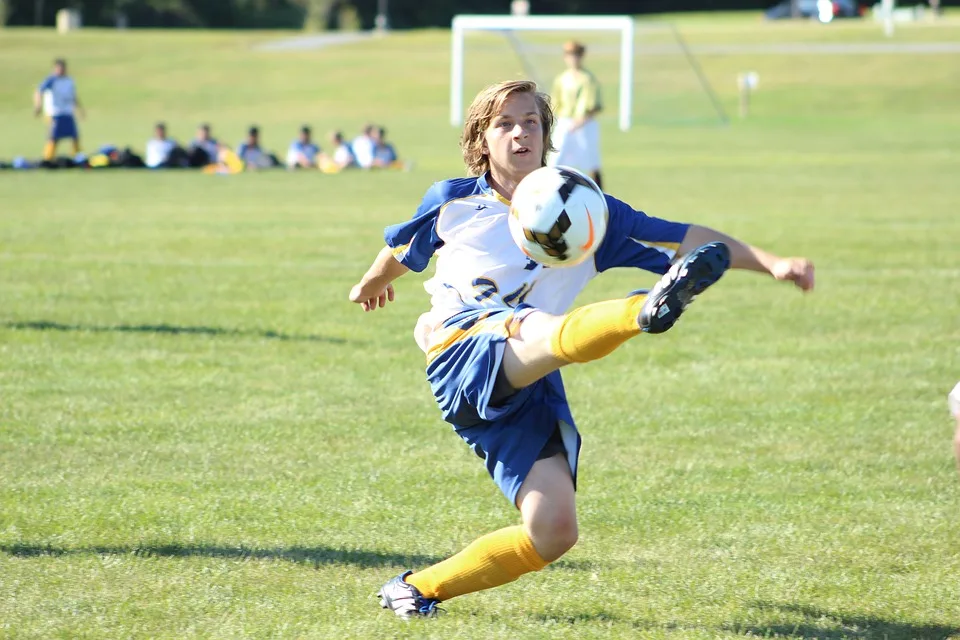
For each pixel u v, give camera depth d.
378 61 196.75
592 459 22.89
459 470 22.11
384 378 29.16
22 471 21.64
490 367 13.77
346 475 21.66
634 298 12.43
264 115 157.88
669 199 70.44
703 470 22.17
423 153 109.25
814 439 24.27
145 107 164.38
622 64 141.88
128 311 36.91
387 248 15.58
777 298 39.97
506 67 193.12
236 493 20.53
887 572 17.12
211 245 51.62
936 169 89.56
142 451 23.00
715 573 17.03
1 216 61.28
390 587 15.45
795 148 111.62
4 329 33.97
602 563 17.47
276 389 27.97
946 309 37.97
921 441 24.09
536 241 13.76
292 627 14.95
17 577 16.58
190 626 14.98
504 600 16.05
